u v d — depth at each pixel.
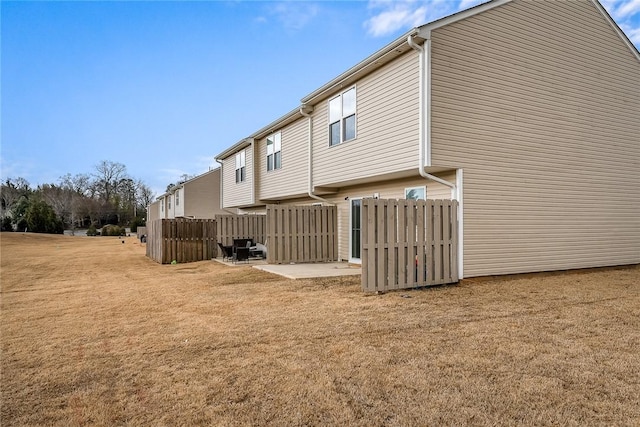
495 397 3.39
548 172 10.61
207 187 32.75
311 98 13.05
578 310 6.40
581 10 11.21
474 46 9.38
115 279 11.17
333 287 8.73
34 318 6.50
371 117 10.61
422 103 8.79
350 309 6.63
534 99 10.36
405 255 8.31
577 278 9.73
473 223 9.38
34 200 47.84
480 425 2.95
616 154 11.98
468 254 9.33
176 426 3.00
